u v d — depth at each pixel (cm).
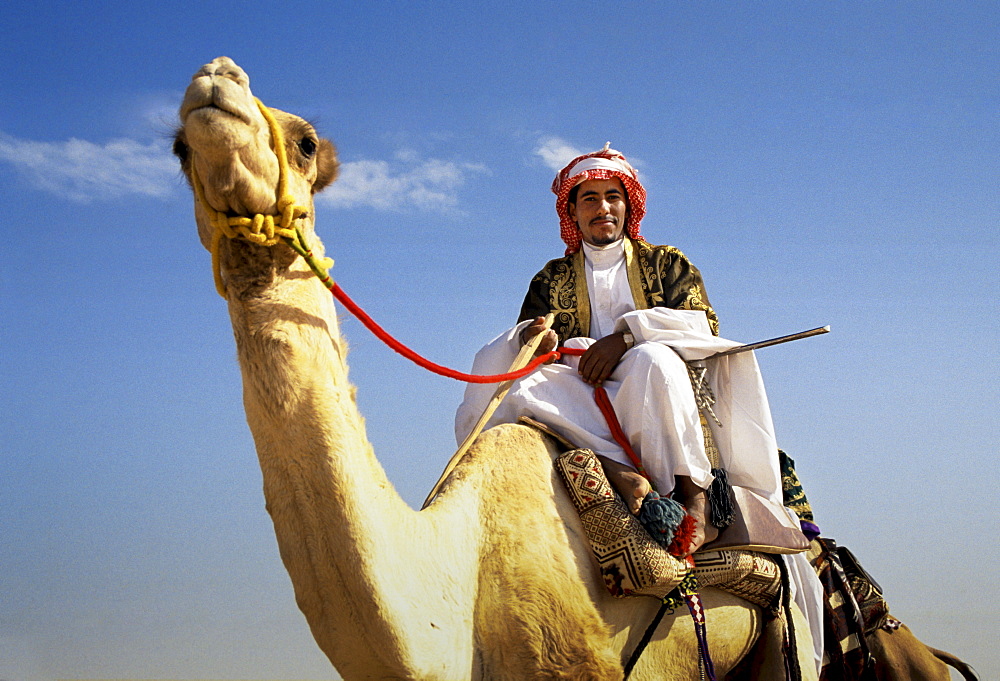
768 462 486
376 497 356
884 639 554
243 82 321
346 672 356
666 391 453
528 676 387
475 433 457
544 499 424
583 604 404
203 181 331
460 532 395
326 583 345
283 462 344
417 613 355
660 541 419
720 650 455
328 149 396
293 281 354
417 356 406
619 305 552
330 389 350
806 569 509
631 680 420
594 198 562
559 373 491
